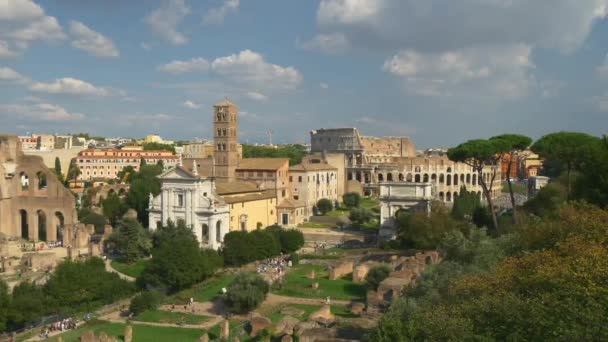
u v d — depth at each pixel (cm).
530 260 4903
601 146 8644
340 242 14600
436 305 5138
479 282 4822
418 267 9650
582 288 3956
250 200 15162
